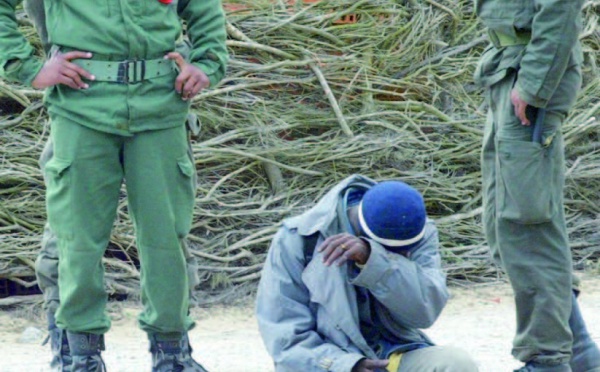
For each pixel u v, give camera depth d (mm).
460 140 15133
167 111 7980
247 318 12938
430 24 15297
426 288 6555
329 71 14680
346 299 6637
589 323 12000
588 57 16047
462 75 15438
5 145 13562
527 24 8039
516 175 8078
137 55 7883
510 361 10336
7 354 10969
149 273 8141
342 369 6457
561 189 8312
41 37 8258
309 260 6801
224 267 13859
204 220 14008
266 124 14375
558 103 8141
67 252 8000
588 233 15641
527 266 8211
